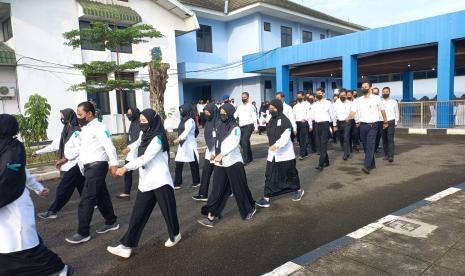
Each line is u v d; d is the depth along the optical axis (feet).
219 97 88.74
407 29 51.42
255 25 79.36
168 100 66.64
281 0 87.15
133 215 14.32
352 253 13.23
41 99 36.17
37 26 50.88
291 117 27.35
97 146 16.12
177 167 25.12
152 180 14.33
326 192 22.30
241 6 76.79
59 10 52.75
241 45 82.99
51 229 17.92
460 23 46.60
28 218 10.80
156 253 14.56
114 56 58.54
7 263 10.53
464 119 47.62
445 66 48.65
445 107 49.01
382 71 80.12
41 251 10.98
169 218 14.82
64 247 15.58
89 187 16.02
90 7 53.36
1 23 54.03
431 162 29.76
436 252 12.94
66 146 18.71
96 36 42.09
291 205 20.02
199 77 75.82
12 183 10.26
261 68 71.26
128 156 22.93
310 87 96.94
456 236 14.16
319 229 16.30
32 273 10.89
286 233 16.03
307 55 63.36
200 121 73.36
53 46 52.34
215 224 17.60
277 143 18.94
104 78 54.39
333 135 44.09
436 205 17.84
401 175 25.73
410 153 34.58
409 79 80.74
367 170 26.84
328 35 98.84
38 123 35.55
